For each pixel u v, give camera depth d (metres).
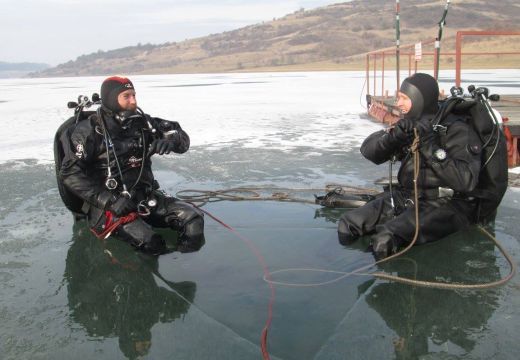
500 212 3.96
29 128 10.21
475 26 131.50
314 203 4.34
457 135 3.15
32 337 2.34
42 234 3.71
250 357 2.10
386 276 2.84
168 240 3.52
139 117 3.52
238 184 5.11
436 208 3.31
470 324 2.35
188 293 2.70
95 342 2.29
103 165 3.41
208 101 16.62
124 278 2.94
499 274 2.89
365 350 2.14
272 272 2.94
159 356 2.15
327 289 2.71
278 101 15.92
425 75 3.35
